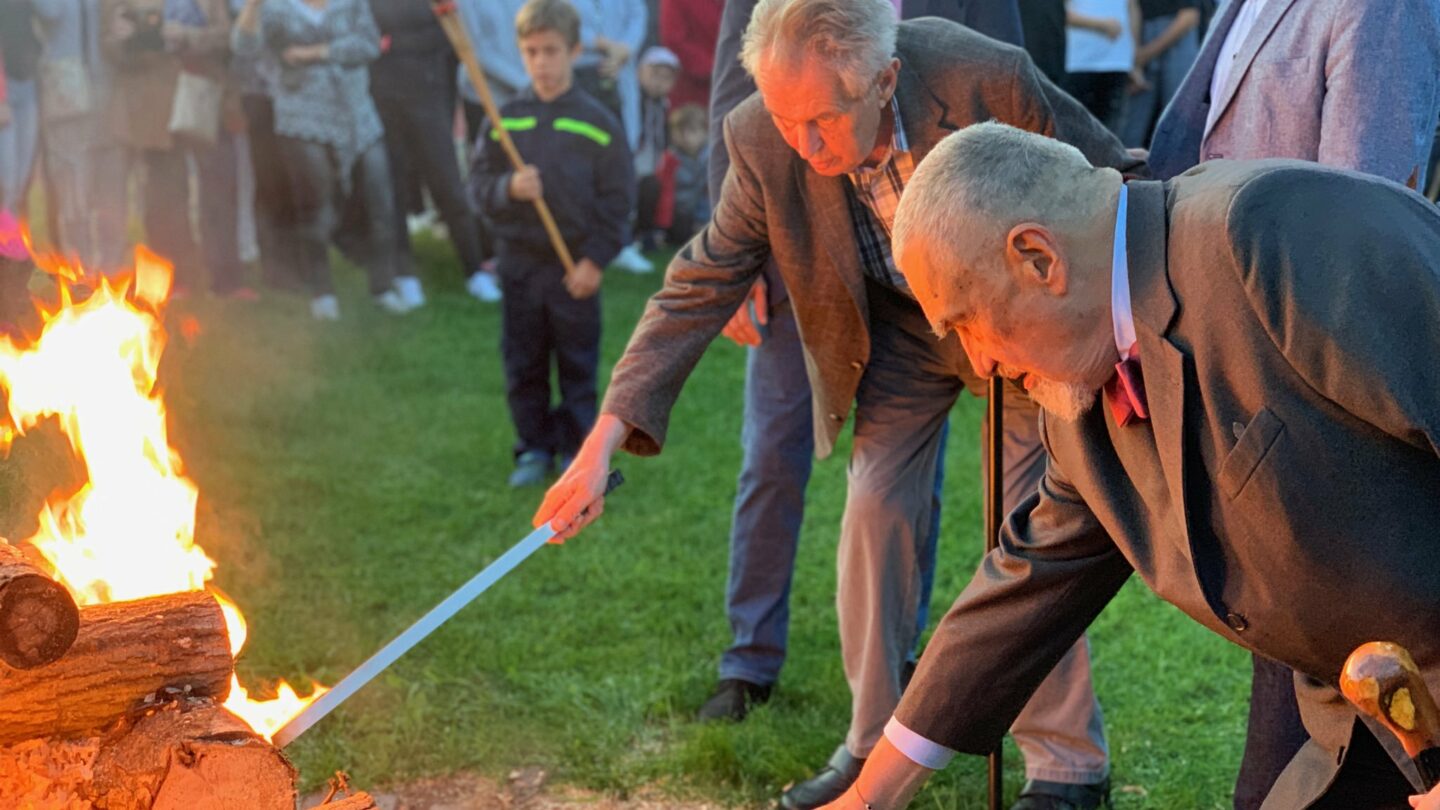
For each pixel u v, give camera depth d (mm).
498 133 5598
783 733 3516
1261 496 1753
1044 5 4477
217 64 7969
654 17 10539
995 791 2758
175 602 1987
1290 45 2709
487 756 3441
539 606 4352
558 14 5559
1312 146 2705
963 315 1835
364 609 4309
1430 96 2609
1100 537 2115
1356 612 1780
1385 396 1636
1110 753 3453
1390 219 1684
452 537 4965
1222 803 3250
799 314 3012
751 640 3695
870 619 3125
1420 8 2598
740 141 2879
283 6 7719
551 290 5566
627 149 5660
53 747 1904
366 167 8109
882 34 2518
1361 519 1734
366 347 7551
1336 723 2006
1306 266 1672
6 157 7328
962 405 6586
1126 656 3977
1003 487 3143
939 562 4719
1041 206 1782
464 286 9031
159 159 8031
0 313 3135
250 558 4676
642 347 2912
